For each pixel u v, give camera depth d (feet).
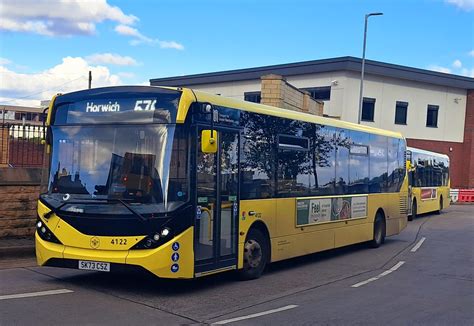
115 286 29.40
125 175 27.17
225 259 30.17
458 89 151.53
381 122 136.15
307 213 38.81
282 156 35.94
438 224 80.59
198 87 158.51
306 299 28.45
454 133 151.84
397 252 48.78
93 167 27.94
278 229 35.37
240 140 31.63
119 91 28.48
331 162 42.52
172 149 26.99
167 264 26.13
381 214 52.34
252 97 145.48
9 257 36.06
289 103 73.92
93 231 26.91
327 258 44.60
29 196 40.50
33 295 26.50
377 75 134.62
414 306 27.45
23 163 42.42
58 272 32.65
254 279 33.40
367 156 49.01
